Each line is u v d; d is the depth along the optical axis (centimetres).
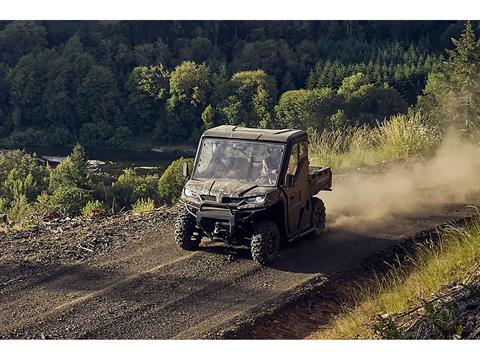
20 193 5694
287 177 1430
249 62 12675
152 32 14425
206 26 14300
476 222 1502
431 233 1644
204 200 1422
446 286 1177
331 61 12338
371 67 10662
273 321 1193
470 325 1001
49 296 1252
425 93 4391
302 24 13512
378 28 13038
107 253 1467
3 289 1279
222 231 1409
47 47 14188
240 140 1492
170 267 1391
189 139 12225
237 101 11631
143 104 12588
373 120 9419
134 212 1867
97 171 9762
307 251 1508
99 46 13962
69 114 12544
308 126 9806
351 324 1145
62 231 1612
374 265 1459
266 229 1402
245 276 1359
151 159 11225
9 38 13688
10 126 12688
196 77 12212
